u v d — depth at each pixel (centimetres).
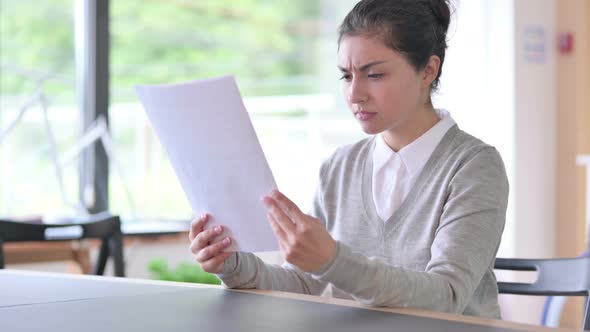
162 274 311
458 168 128
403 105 121
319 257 96
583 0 408
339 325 85
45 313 94
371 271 98
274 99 531
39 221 272
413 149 134
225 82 99
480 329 82
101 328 85
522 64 388
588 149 419
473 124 385
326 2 713
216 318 90
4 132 308
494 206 122
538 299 376
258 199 103
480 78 387
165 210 470
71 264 303
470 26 385
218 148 103
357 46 119
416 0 124
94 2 365
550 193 403
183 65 757
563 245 405
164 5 747
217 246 111
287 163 511
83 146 337
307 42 740
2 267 197
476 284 114
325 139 517
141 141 468
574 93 403
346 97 123
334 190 148
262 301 102
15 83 410
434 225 128
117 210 397
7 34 462
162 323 87
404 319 89
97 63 368
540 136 398
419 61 122
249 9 777
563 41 401
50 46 432
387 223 134
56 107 400
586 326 119
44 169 386
